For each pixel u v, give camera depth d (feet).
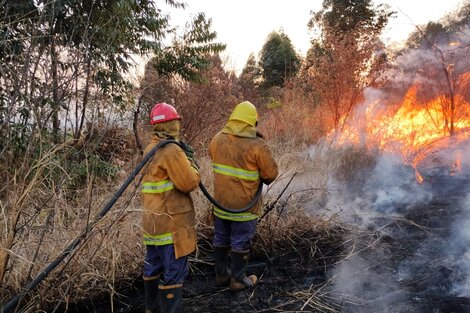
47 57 12.94
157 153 9.34
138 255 12.26
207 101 26.21
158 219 9.30
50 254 10.80
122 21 18.79
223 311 10.48
